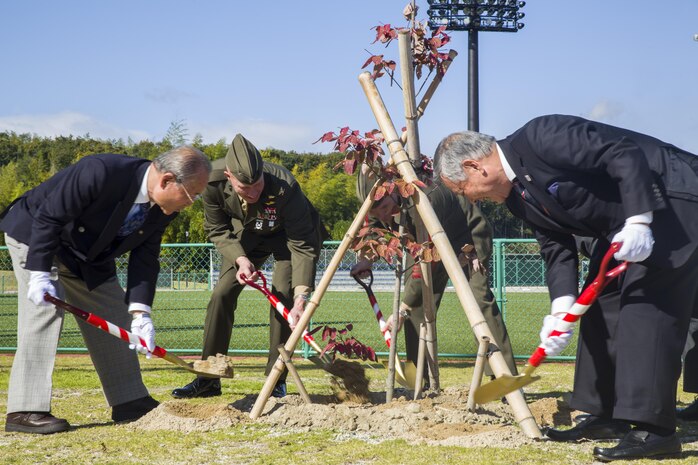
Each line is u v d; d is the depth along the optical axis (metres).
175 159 3.79
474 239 5.08
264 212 4.84
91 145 62.66
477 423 3.91
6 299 22.19
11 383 4.03
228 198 4.90
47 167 59.31
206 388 5.36
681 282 3.23
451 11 22.19
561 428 4.13
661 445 3.23
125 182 3.89
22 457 3.37
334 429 3.90
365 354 4.49
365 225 4.85
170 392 5.69
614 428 3.68
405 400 4.32
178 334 12.28
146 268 4.18
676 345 3.22
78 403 5.07
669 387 3.20
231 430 3.90
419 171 4.14
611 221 3.29
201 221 32.88
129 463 3.24
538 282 19.95
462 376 6.95
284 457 3.31
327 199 48.59
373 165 3.99
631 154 3.06
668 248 3.11
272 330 5.01
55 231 3.84
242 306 20.27
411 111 4.11
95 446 3.59
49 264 3.84
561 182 3.26
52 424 3.95
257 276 4.75
